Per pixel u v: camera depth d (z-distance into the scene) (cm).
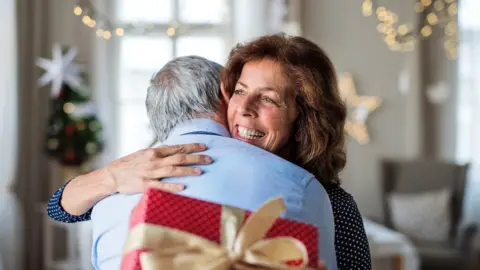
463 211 445
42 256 436
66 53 432
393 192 449
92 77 440
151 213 87
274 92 116
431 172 445
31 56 430
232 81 119
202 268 82
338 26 481
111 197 108
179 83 112
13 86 414
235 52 120
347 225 112
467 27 477
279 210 87
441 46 477
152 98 115
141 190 102
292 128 121
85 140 400
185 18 460
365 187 489
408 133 482
